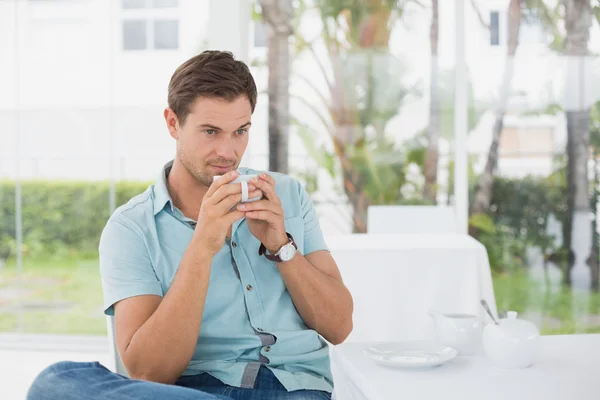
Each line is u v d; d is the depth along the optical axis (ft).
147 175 12.12
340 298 4.62
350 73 11.34
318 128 11.39
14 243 12.69
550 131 11.30
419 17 11.27
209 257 4.17
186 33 11.76
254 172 5.00
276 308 4.58
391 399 3.50
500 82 11.29
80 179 12.33
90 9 12.04
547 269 11.34
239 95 4.33
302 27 11.35
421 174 11.34
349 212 11.40
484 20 11.25
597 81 11.28
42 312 13.23
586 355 4.33
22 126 12.35
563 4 11.25
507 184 11.33
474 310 7.42
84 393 2.98
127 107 12.06
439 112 11.30
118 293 4.35
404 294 7.43
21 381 10.58
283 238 4.38
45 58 12.20
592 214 11.32
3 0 12.21
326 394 4.35
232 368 4.33
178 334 4.10
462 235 8.64
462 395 3.56
